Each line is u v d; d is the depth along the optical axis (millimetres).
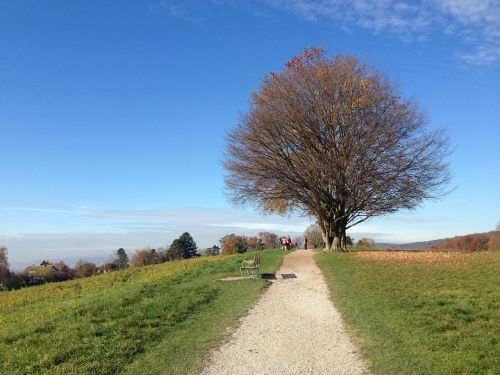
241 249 82000
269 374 8727
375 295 15312
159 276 27359
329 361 9281
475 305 12703
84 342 10961
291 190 35844
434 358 8758
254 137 35906
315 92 34531
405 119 34188
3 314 19531
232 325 12648
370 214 35938
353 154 33594
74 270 89125
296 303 15547
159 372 9000
